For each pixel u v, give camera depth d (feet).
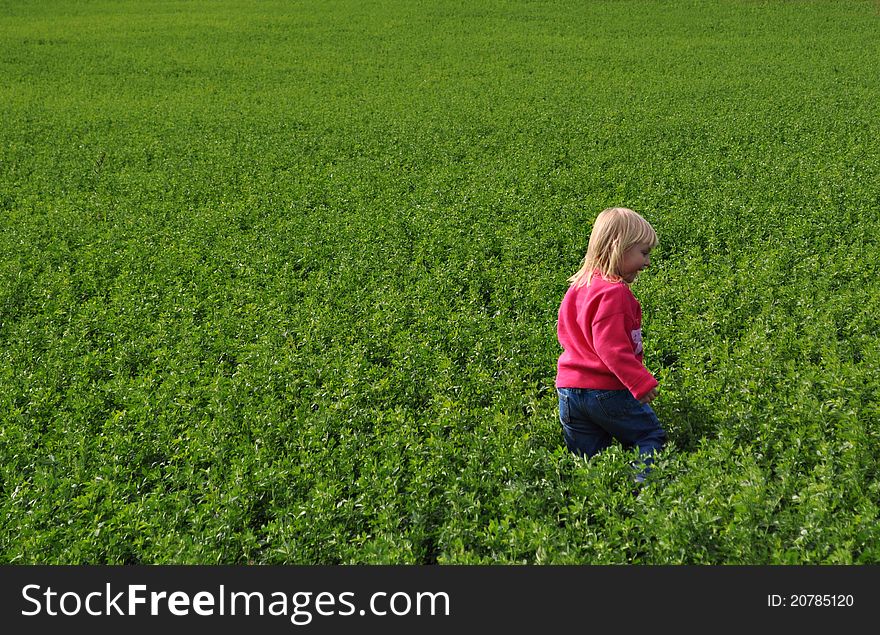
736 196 42.65
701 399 20.06
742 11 158.10
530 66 114.11
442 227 38.99
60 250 38.19
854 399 18.81
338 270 33.91
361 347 25.88
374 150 61.26
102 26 166.09
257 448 19.76
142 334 28.07
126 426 21.11
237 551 16.40
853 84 87.66
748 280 28.91
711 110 74.33
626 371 17.29
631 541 15.17
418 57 126.41
